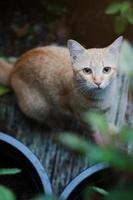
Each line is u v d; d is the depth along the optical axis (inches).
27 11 144.6
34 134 108.2
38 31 139.4
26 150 79.0
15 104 113.7
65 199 67.6
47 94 107.0
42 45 135.7
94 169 71.2
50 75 105.9
